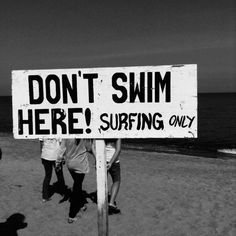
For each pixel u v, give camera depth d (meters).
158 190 8.32
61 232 5.59
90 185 8.51
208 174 11.27
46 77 2.73
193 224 6.08
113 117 2.72
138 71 2.67
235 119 69.25
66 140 5.45
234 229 5.89
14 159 12.45
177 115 2.67
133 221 6.12
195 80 2.63
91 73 2.71
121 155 15.93
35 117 2.77
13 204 6.87
